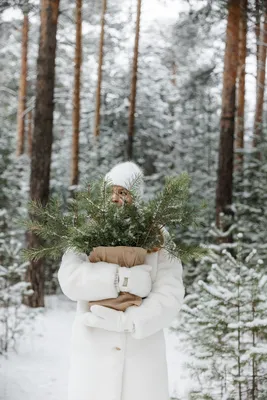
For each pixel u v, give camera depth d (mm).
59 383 5594
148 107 21688
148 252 2566
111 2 22297
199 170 18172
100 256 2475
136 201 2570
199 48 23656
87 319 2412
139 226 2523
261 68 16578
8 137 13914
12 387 5258
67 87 23594
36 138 10422
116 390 2377
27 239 10172
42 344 7383
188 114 21516
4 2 12219
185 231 11453
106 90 22234
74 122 15797
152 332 2406
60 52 22453
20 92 20406
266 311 4398
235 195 13062
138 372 2418
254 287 4500
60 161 19500
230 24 11703
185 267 9773
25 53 20328
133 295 2432
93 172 17516
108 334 2439
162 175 18016
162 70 23625
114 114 21781
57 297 13031
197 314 4652
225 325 4445
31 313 7246
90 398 2389
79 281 2438
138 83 22094
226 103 11703
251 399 4371
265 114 16812
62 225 2633
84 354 2449
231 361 4391
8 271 6902
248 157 13828
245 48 15656
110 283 2381
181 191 2607
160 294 2480
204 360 4469
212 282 5254
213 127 20188
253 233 11469
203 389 4387
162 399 2455
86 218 2645
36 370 6059
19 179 13812
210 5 11797
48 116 10492
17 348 7027
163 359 2516
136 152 21516
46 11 10539
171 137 21359
